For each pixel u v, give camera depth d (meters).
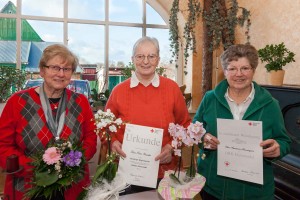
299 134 1.72
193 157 1.04
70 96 1.37
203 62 3.26
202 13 3.12
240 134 1.17
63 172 0.92
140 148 1.19
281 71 2.10
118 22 4.08
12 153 1.21
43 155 0.93
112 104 1.49
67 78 1.28
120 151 1.19
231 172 1.20
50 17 3.76
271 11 2.71
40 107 1.27
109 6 4.02
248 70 1.18
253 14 2.97
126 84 1.50
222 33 3.10
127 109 1.44
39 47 3.79
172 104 1.47
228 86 1.33
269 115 1.24
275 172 1.74
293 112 1.78
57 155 0.92
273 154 1.15
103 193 0.94
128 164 1.18
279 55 2.10
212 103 1.36
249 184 1.28
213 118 1.33
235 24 3.01
